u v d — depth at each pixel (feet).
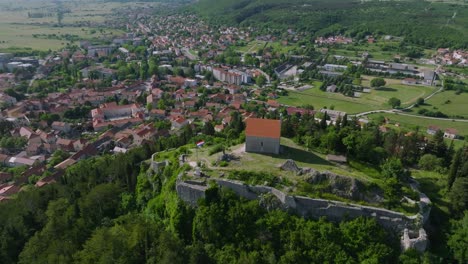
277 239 266.57
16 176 474.90
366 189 279.90
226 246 269.03
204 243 277.44
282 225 269.03
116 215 338.34
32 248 284.82
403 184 301.43
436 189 330.75
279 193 276.82
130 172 365.81
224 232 275.18
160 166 348.18
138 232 273.95
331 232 260.83
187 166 315.58
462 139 600.39
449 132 611.06
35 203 353.72
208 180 292.61
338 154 340.39
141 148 441.27
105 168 405.59
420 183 341.21
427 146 426.51
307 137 362.74
